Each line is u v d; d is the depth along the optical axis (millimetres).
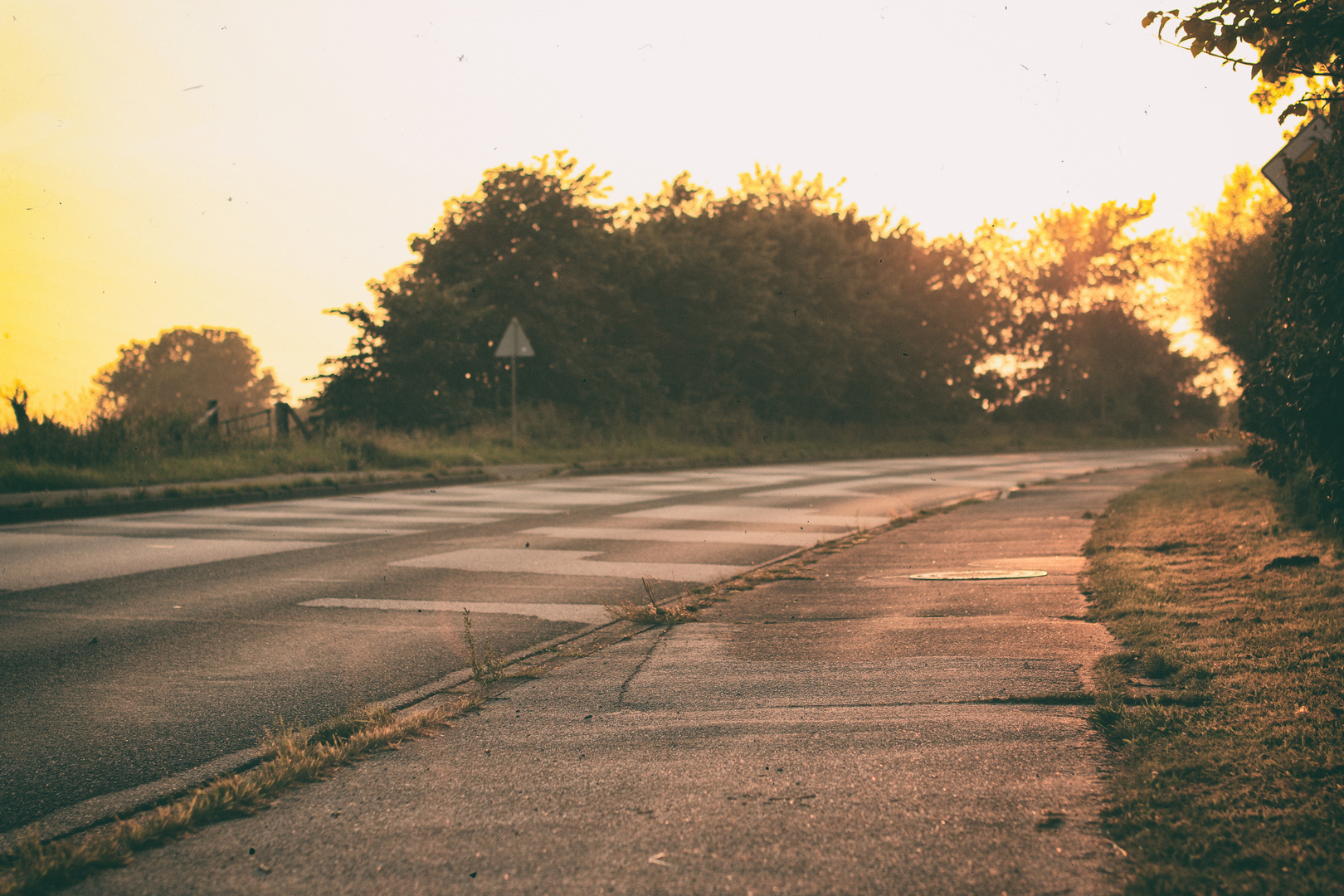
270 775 3850
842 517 14523
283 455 20281
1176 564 8016
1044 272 62969
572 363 31484
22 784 4012
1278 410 7996
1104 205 61562
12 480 15305
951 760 3859
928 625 6453
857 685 5086
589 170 32531
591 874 2988
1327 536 8148
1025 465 30109
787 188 49406
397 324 27922
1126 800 3297
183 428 20188
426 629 6949
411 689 5461
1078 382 61094
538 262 31031
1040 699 4625
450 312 28359
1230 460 22266
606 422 32250
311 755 4121
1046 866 2902
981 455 37812
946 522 13125
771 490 19375
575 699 5078
